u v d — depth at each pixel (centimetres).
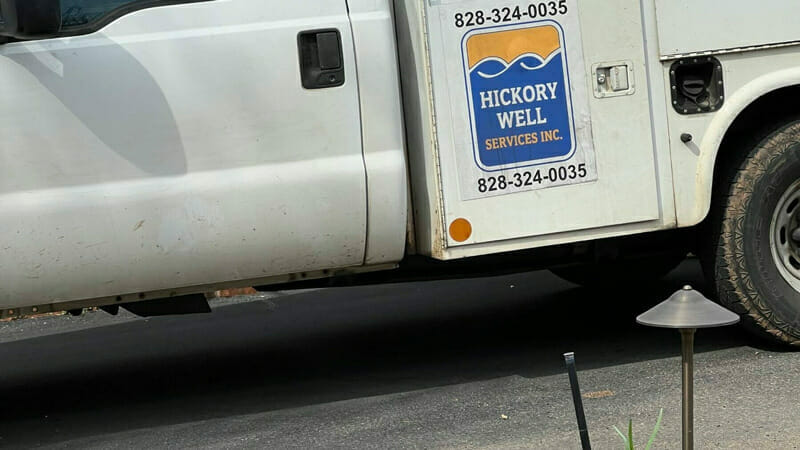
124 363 684
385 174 494
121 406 568
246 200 480
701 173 523
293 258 495
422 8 494
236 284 502
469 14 498
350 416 505
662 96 518
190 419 528
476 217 504
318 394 552
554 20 505
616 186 516
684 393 317
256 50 479
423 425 480
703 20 518
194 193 475
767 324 539
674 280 757
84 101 464
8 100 457
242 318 802
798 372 513
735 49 522
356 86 489
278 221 485
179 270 483
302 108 484
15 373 689
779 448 417
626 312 684
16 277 466
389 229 500
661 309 309
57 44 462
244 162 480
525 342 627
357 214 494
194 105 473
